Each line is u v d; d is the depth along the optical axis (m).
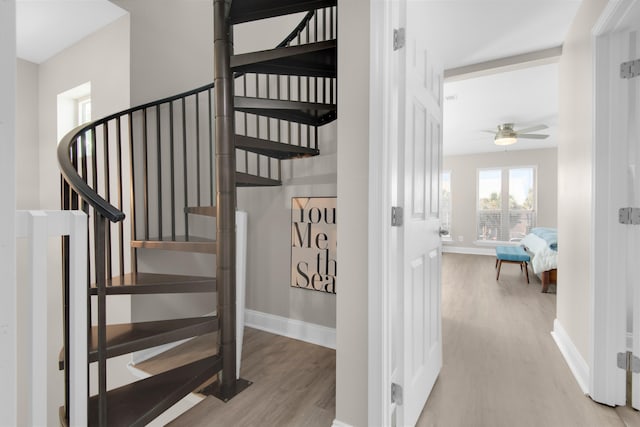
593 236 1.77
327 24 2.58
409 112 1.42
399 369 1.38
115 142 2.45
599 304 1.74
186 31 2.76
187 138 2.75
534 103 4.20
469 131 5.60
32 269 0.94
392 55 1.35
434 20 2.38
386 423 1.34
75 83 2.79
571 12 2.25
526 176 7.24
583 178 2.00
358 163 1.40
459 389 1.89
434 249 1.91
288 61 1.91
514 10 2.25
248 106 1.92
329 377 2.05
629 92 1.69
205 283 1.91
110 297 2.42
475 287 4.35
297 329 2.68
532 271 5.41
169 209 2.62
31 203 3.13
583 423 1.59
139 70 2.40
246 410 1.71
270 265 2.85
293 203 2.72
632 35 1.68
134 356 2.27
